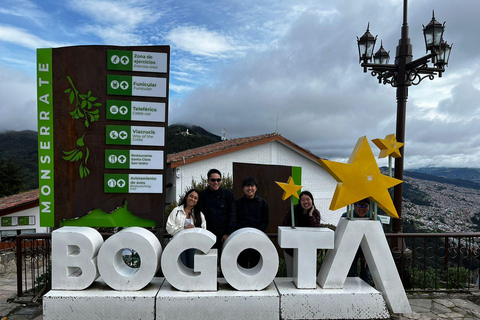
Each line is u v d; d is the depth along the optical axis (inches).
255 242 145.0
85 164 168.6
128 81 169.2
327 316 142.6
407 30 239.5
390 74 251.0
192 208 162.4
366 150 154.9
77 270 157.1
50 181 167.3
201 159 454.6
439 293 185.8
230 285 150.4
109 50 167.8
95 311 136.9
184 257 166.4
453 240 202.1
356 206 168.1
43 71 165.5
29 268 315.6
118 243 142.9
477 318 155.3
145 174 171.8
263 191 236.4
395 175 234.8
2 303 173.8
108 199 170.2
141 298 137.7
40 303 171.9
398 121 240.2
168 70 171.6
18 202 476.7
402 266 196.7
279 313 141.5
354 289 148.8
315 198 541.6
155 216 172.6
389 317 146.3
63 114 167.0
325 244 148.7
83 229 150.2
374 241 151.3
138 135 170.9
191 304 138.3
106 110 168.6
